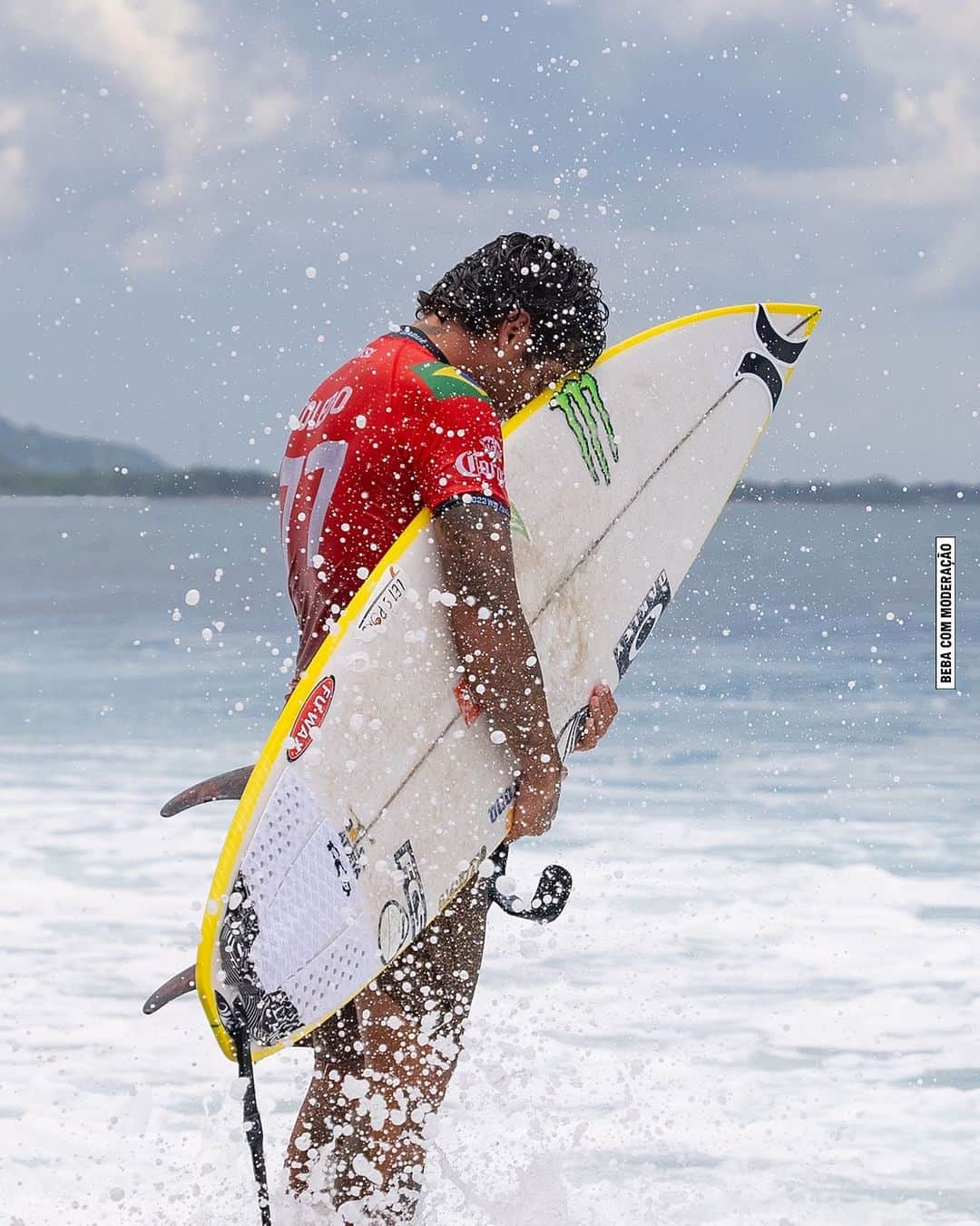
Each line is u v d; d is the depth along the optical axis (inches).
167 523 6245.1
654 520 365.4
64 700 1190.9
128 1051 418.9
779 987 467.2
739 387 394.0
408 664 285.1
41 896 585.0
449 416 278.4
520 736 288.5
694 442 380.5
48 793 808.9
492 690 283.7
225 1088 393.7
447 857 290.4
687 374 382.6
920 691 1177.4
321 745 275.1
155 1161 343.3
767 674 1300.4
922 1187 326.3
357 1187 288.4
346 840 275.3
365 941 277.3
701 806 756.6
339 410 286.5
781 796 779.4
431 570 285.7
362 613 281.3
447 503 275.3
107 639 1744.6
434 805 287.7
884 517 5585.6
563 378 353.1
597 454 354.0
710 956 502.9
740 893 583.2
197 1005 462.9
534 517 333.7
